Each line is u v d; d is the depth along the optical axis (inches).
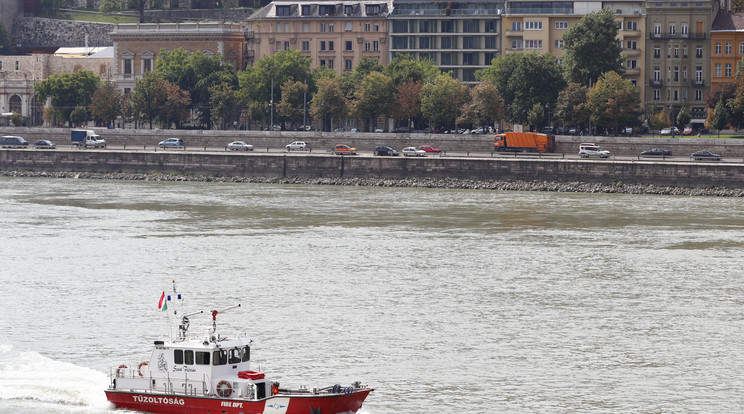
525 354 6899.6
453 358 6796.3
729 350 7022.6
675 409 5944.9
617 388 6269.7
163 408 5659.5
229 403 5506.9
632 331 7455.7
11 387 6038.4
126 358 6722.4
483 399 6072.8
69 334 7288.4
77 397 5900.6
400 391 6176.2
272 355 6811.0
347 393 5477.4
